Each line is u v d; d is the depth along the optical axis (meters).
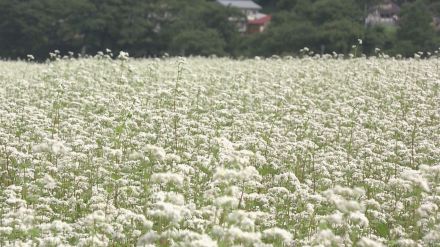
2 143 23.86
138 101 29.84
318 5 109.56
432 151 24.89
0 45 122.44
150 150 18.02
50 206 19.75
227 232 13.49
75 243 16.41
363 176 23.03
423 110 32.25
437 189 18.17
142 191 19.53
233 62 53.34
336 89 38.31
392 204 20.06
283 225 18.48
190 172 20.88
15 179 21.19
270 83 37.72
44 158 22.39
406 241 16.39
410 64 45.81
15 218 16.94
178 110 28.67
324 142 27.41
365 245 14.02
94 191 19.67
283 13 118.19
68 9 123.00
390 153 24.42
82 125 27.48
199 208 18.69
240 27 145.25
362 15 112.12
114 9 124.56
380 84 37.94
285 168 23.38
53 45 124.88
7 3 120.31
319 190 21.56
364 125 30.72
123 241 16.55
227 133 26.61
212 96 34.28
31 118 26.81
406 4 100.62
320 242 15.34
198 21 131.75
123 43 125.62
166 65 48.78
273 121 28.84
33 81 39.91
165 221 16.64
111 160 22.42
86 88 35.47
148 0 131.88
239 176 14.97
